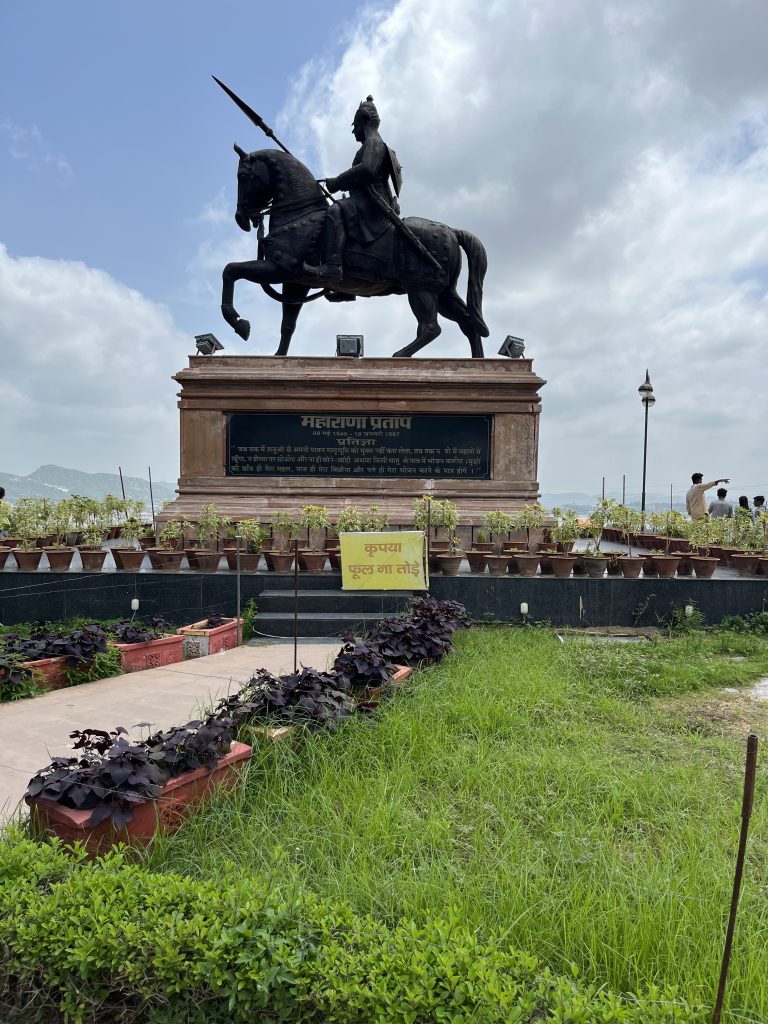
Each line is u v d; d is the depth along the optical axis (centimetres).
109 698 617
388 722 480
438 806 388
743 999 237
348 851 329
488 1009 207
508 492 1213
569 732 505
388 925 281
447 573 970
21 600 930
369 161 1259
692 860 319
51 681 661
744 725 554
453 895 286
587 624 952
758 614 939
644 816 383
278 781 400
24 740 509
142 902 265
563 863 324
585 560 968
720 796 401
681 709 596
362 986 221
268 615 912
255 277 1288
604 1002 215
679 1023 206
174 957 236
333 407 1215
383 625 702
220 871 320
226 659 772
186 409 1220
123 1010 251
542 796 394
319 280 1306
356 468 1227
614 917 271
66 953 245
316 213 1298
